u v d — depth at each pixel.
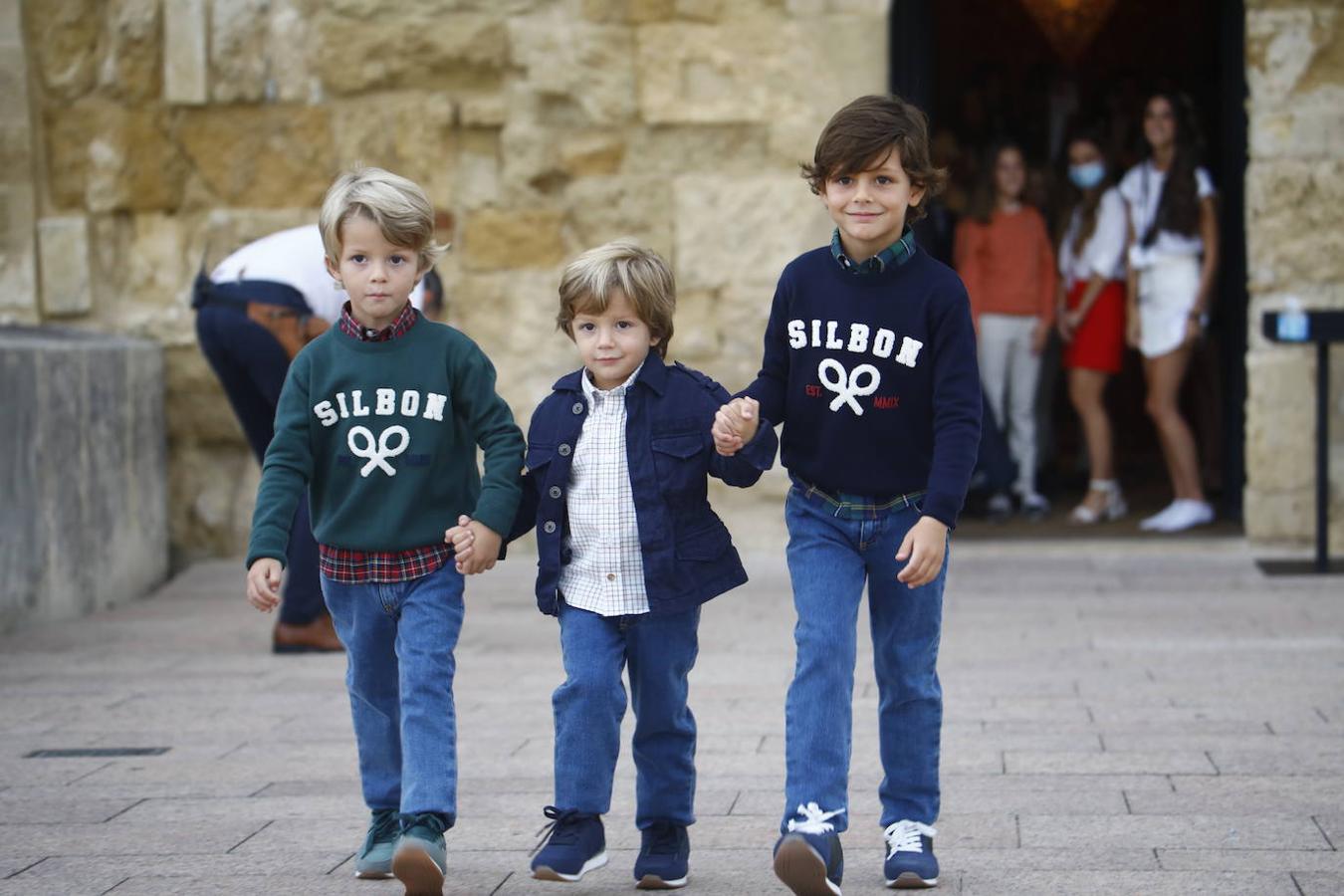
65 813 6.24
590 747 5.07
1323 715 7.41
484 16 12.59
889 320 4.96
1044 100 14.89
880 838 5.75
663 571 5.07
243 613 11.26
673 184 12.55
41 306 12.99
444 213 12.70
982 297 13.46
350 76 12.68
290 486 5.16
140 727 7.76
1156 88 14.06
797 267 5.12
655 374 5.18
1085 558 12.37
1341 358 12.16
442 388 5.22
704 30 12.49
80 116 12.88
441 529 5.24
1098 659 8.84
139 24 12.80
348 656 5.39
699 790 6.39
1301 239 12.18
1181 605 10.45
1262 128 12.20
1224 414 14.45
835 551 5.07
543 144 12.60
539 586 5.22
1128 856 5.39
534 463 5.21
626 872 5.41
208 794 6.50
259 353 9.25
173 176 12.88
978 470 13.56
